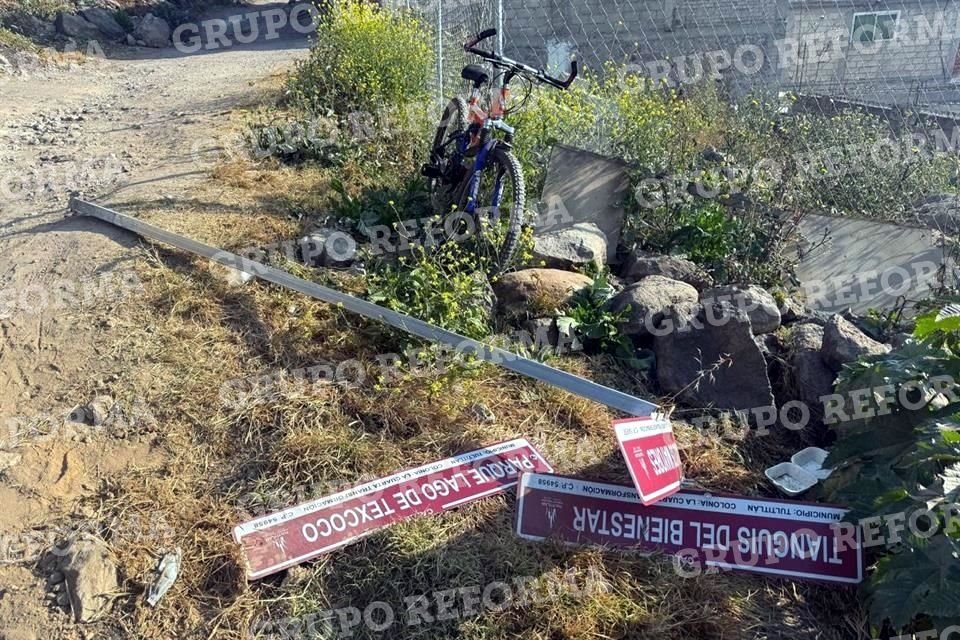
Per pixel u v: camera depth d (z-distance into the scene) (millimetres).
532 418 3539
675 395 3734
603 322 4012
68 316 3936
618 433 2738
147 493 3039
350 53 7594
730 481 3299
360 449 3227
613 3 9578
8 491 3033
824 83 7027
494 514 3021
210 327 3914
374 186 5609
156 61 13977
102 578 2697
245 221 5012
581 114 5766
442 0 7691
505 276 4328
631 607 2695
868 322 4145
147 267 4328
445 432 3391
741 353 3734
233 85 9742
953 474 2570
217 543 2842
